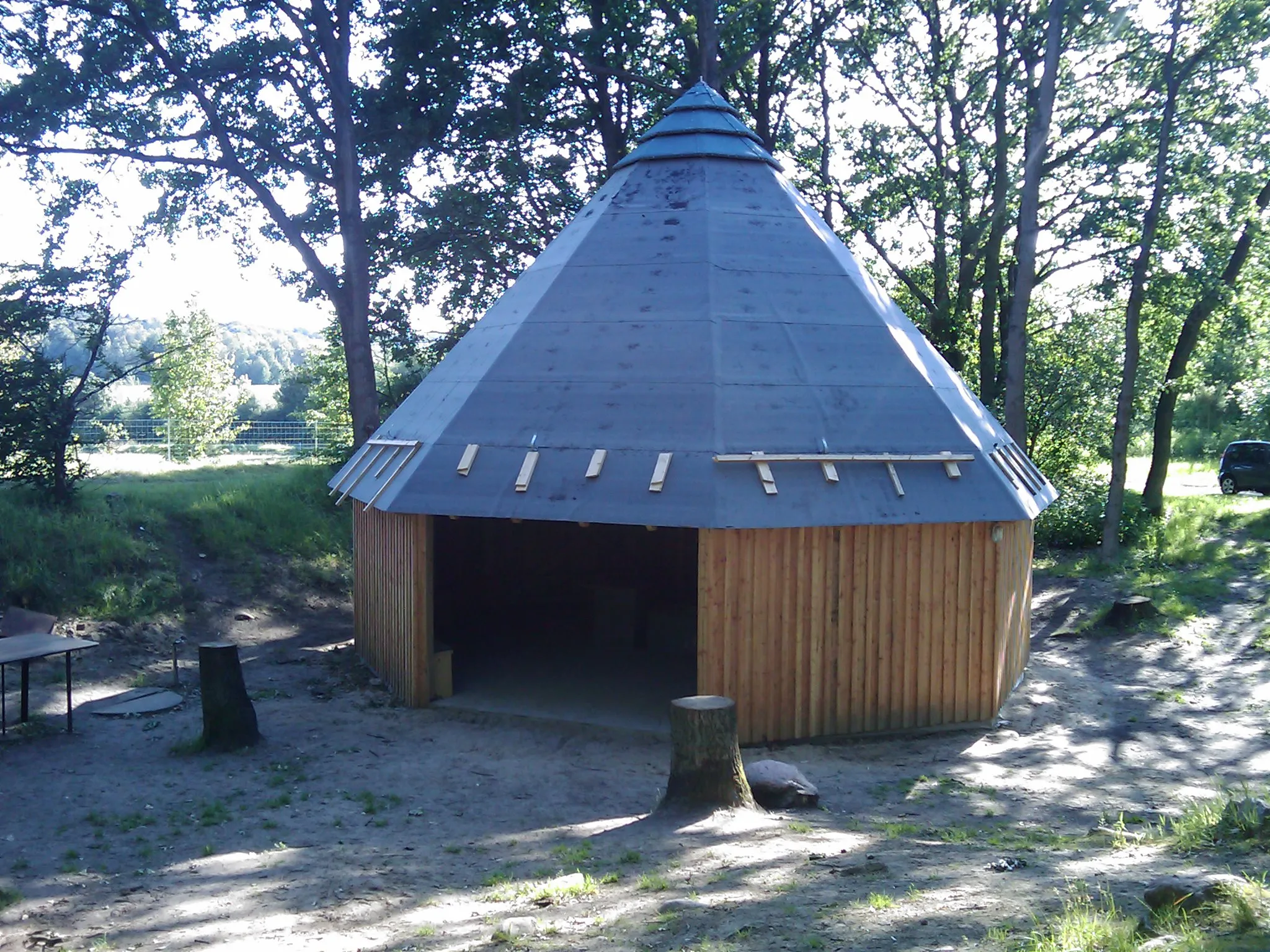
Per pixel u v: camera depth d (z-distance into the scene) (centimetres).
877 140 3022
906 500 1262
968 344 3244
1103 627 1891
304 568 2214
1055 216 2780
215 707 1212
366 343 2520
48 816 969
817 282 1457
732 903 679
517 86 2653
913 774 1152
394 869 824
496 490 1288
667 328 1370
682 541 2045
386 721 1349
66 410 2198
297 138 2553
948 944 557
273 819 978
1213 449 6188
